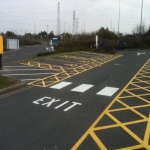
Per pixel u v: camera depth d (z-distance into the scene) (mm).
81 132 4996
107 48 32906
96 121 5684
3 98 7789
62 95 8266
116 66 17109
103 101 7555
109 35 46344
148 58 23953
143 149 4230
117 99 7844
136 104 7254
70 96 8133
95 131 5059
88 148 4254
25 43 67500
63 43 36562
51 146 4332
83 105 7066
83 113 6305
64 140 4594
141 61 20906
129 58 23906
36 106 6902
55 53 26641
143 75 13016
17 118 5863
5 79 10359
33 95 8219
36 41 73812
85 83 10547
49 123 5520
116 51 34781
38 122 5586
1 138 4695
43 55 24406
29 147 4297
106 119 5840
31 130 5098
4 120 5719
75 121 5668
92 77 12203
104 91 8992
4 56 29344
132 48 43375
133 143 4473
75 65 17203
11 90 8945
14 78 11344
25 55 31188
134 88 9609
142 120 5793
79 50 31828
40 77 11906
